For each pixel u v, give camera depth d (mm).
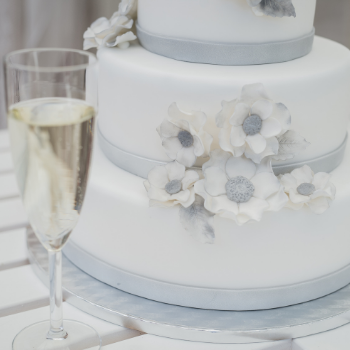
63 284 779
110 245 759
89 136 560
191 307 739
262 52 741
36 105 529
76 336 667
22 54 576
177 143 688
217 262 705
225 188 665
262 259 708
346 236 758
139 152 761
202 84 676
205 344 693
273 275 723
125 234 734
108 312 722
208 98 681
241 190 652
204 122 655
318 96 719
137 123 744
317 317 715
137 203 708
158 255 722
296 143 683
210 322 701
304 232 710
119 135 786
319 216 710
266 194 657
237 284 720
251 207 649
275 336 696
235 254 699
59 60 599
